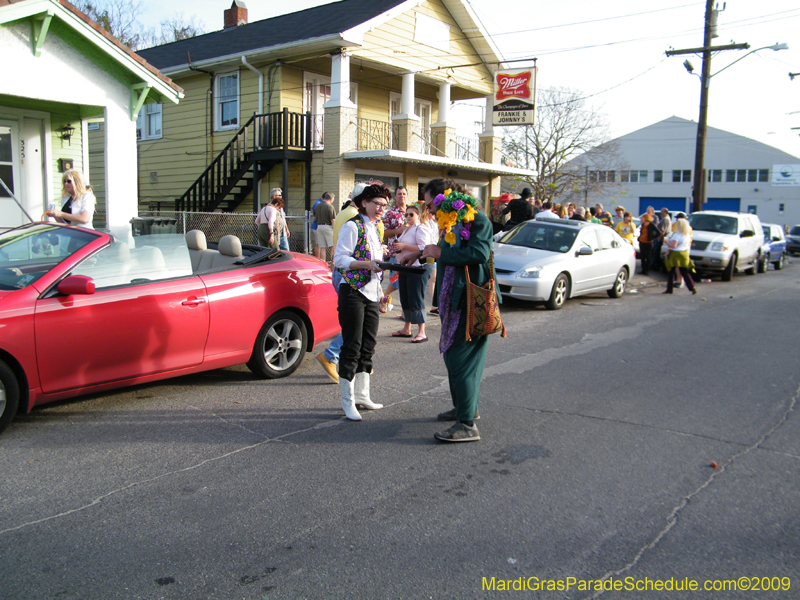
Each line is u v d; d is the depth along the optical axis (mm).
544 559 3082
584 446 4562
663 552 3168
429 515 3492
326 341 7941
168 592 2754
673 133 58719
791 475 4129
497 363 6973
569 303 11805
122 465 4082
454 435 4559
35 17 8461
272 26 19781
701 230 18250
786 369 6898
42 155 10805
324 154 16141
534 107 18906
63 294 4570
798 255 34750
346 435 4691
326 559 3035
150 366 5086
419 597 2754
